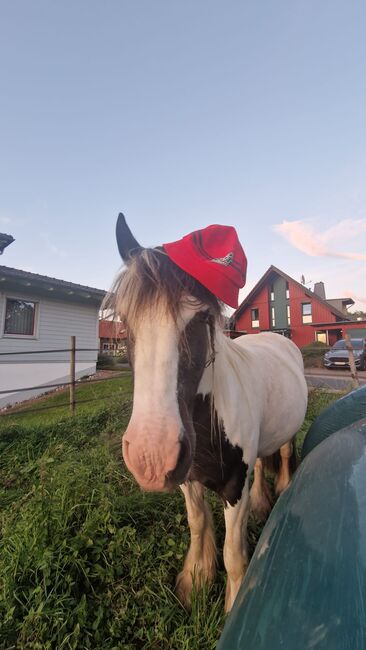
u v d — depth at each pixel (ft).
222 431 4.50
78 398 24.02
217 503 7.71
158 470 3.05
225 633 1.90
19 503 7.69
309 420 14.62
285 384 6.78
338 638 1.26
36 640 4.46
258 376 5.74
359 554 1.52
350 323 78.89
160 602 5.12
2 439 12.76
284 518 2.22
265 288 93.30
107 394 23.52
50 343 33.91
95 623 4.70
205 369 4.17
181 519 7.04
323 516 1.88
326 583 1.51
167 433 3.10
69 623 4.68
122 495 7.86
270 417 6.11
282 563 1.82
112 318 4.17
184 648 4.40
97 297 36.35
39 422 16.03
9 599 4.88
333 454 2.57
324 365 47.32
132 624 4.84
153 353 3.36
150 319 3.41
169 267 3.67
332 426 5.81
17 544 5.68
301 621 1.44
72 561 5.39
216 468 4.58
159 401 3.23
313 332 84.84
